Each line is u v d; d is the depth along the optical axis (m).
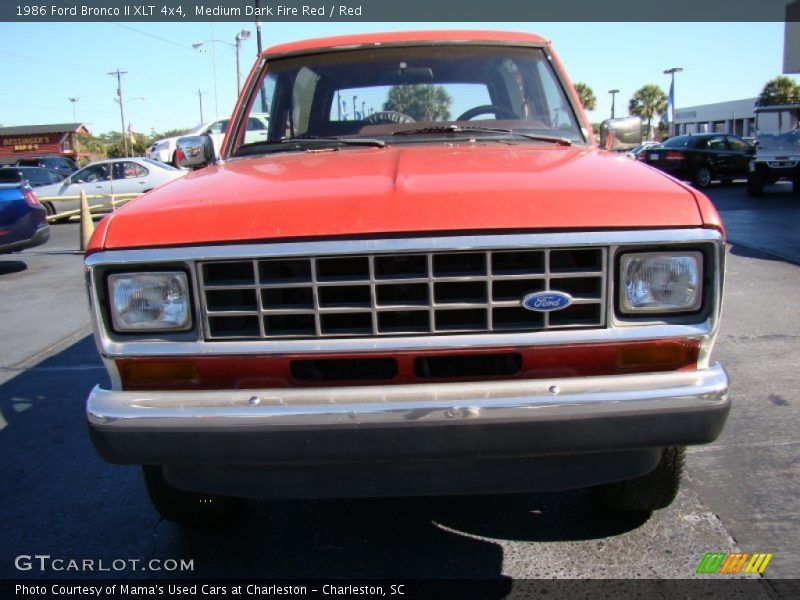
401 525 2.85
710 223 1.97
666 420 1.95
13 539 2.85
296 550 2.71
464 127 3.14
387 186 2.06
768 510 2.84
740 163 19.83
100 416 2.02
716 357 4.69
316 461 1.96
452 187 2.02
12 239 9.00
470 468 2.06
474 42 3.44
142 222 2.04
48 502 3.16
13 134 54.41
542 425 1.93
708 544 2.63
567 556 2.60
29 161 26.52
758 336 5.11
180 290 2.02
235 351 2.01
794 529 2.70
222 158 3.24
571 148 2.80
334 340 2.00
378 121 3.34
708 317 2.01
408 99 3.35
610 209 1.97
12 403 4.41
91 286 2.04
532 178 2.12
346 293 2.01
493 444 1.94
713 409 1.96
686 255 1.99
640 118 3.43
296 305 2.01
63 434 3.91
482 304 1.98
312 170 2.45
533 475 2.09
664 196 2.01
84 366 5.10
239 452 1.97
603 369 2.03
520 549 2.65
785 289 6.51
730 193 17.59
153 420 1.98
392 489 2.09
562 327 2.00
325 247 1.94
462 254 1.97
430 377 2.05
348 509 2.99
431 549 2.68
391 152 2.77
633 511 2.79
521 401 1.93
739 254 8.35
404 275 1.97
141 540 2.82
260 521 2.92
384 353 1.99
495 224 1.94
